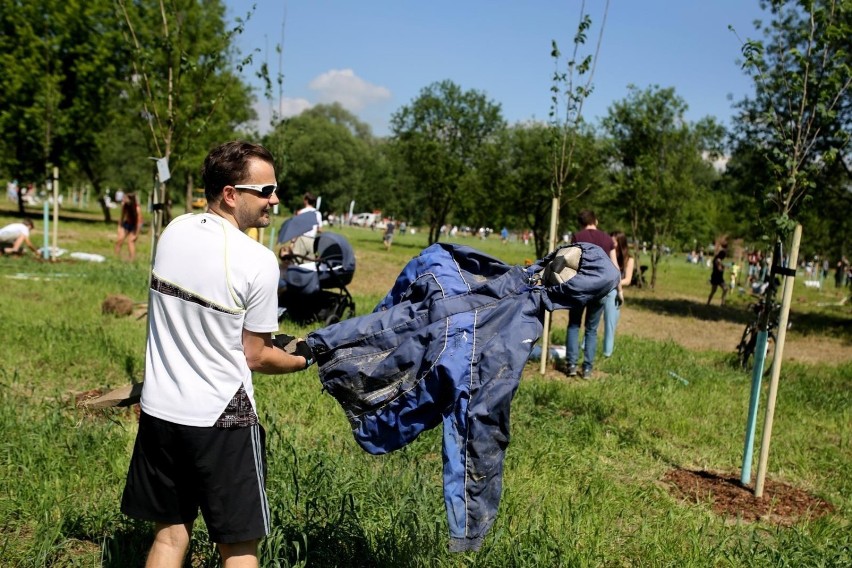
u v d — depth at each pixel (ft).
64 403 18.97
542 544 13.07
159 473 9.17
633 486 17.84
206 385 8.92
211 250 8.86
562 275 10.64
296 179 232.94
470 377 9.91
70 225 114.52
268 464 14.88
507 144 112.27
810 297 109.91
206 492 9.06
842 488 19.57
